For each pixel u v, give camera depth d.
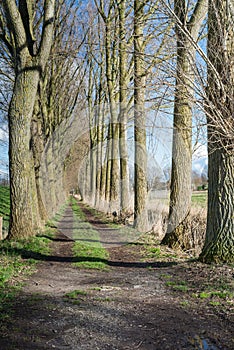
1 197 26.84
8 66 14.79
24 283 5.71
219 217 6.56
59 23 15.95
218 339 3.51
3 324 3.84
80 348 3.33
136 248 9.81
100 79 23.19
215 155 6.57
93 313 4.31
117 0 13.38
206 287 5.28
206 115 6.03
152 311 4.39
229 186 6.49
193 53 6.19
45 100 17.27
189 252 9.05
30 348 3.28
